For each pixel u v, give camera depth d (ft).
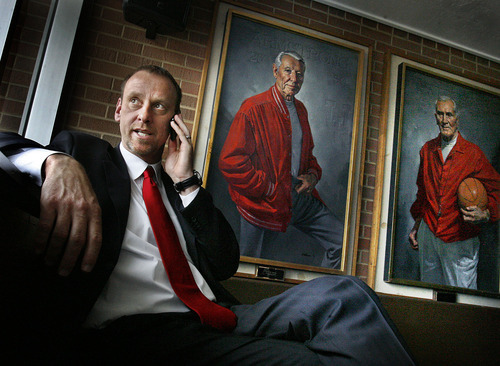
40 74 7.72
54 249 2.20
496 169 10.68
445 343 8.08
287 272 8.77
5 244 2.04
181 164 4.30
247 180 8.82
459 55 11.60
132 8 8.23
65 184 2.38
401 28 11.09
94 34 8.62
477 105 11.03
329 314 2.96
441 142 10.44
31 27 7.87
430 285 9.46
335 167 9.53
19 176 2.27
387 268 9.34
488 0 10.11
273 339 2.89
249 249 8.55
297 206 9.05
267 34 9.73
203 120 8.89
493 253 10.10
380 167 9.87
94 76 8.44
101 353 2.95
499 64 11.94
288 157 9.21
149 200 3.73
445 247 9.81
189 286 3.58
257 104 9.26
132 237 3.51
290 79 9.62
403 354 2.53
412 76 10.66
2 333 2.11
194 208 4.07
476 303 9.80
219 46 9.37
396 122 10.23
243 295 7.43
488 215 10.28
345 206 9.41
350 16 10.70
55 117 7.64
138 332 3.04
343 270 9.02
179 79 8.96
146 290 3.41
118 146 4.25
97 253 2.33
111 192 3.53
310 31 10.09
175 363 2.78
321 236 9.07
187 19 8.74
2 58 6.63
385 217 9.71
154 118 4.18
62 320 2.79
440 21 10.91
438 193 10.08
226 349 2.76
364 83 10.32
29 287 2.32
